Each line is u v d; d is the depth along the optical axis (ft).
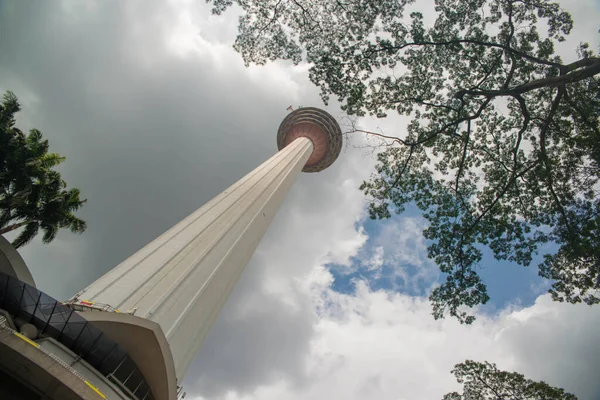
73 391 35.88
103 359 47.52
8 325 42.04
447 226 77.25
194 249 74.28
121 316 46.91
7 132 79.00
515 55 63.31
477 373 92.22
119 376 49.11
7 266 48.70
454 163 77.10
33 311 44.60
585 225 63.62
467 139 68.54
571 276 68.85
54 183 87.25
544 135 62.75
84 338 46.06
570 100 60.80
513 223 73.00
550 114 60.90
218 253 78.23
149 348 49.14
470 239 75.15
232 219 89.76
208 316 69.05
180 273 67.31
